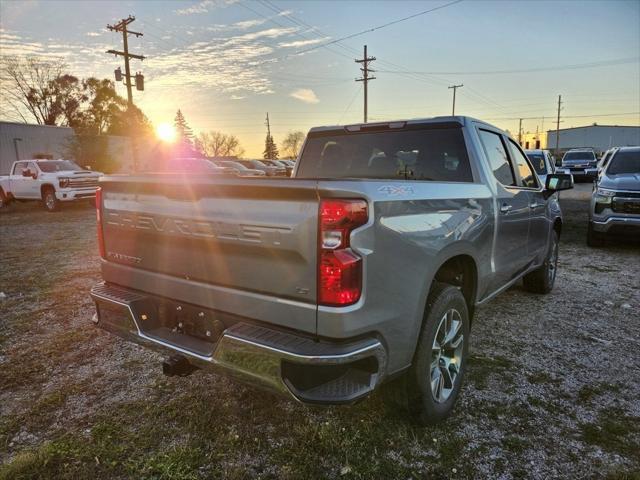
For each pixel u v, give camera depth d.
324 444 2.63
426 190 2.56
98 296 2.92
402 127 3.83
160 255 2.71
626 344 4.00
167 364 2.55
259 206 2.20
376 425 2.81
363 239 2.05
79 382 3.36
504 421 2.87
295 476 2.38
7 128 26.06
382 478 2.37
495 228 3.45
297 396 2.07
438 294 2.68
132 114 31.09
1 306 5.05
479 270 3.23
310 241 2.05
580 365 3.61
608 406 3.02
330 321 2.04
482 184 3.38
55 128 28.69
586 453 2.55
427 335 2.57
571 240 9.22
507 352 3.85
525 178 4.59
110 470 2.44
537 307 4.98
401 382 2.61
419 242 2.41
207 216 2.39
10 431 2.79
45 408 3.02
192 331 2.62
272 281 2.21
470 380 3.38
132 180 2.74
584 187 24.34
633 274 6.41
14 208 17.39
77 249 8.55
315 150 4.34
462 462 2.49
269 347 2.08
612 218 7.77
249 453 2.56
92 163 29.09
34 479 2.37
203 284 2.50
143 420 2.88
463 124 3.57
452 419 2.89
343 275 2.02
